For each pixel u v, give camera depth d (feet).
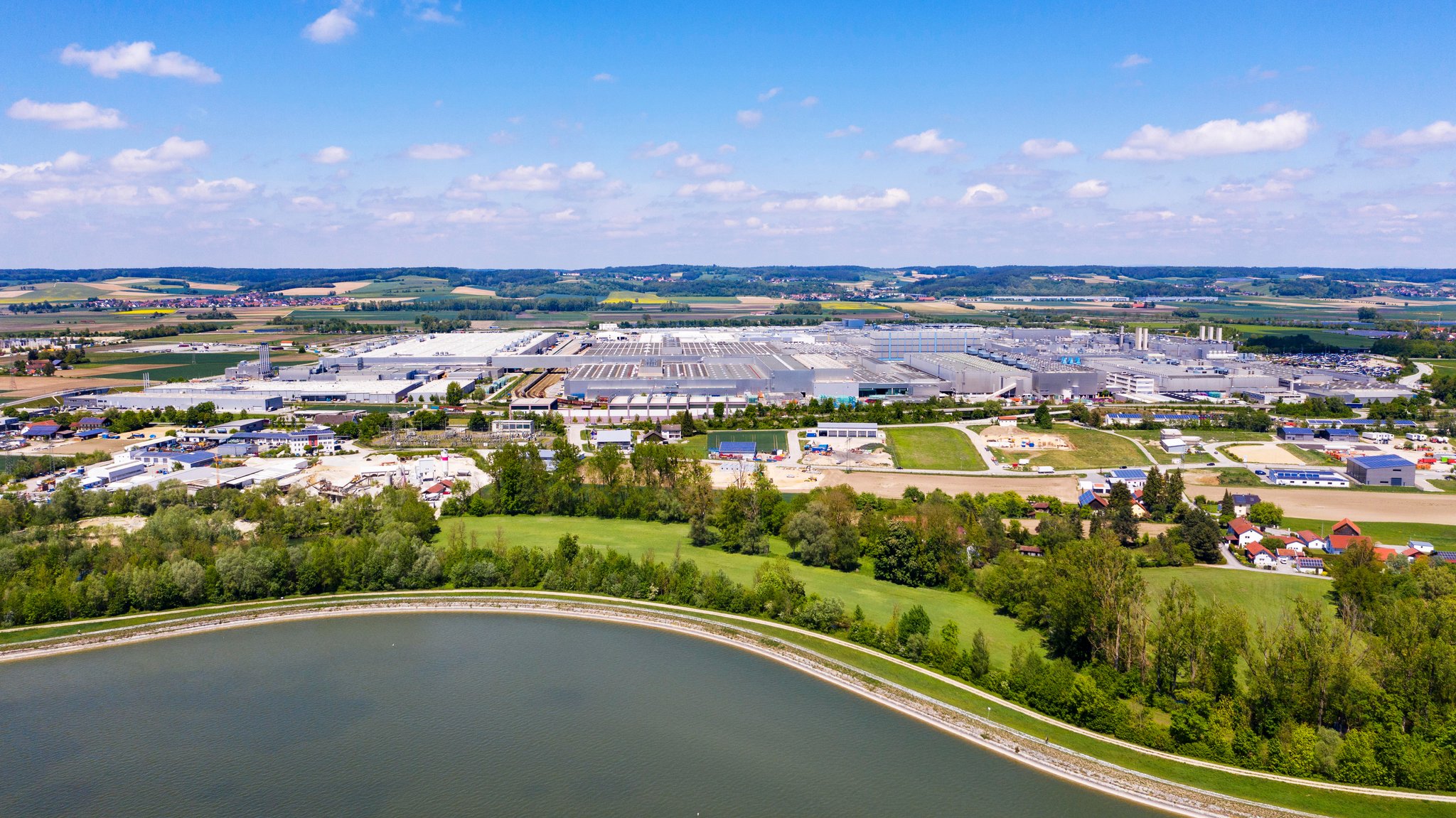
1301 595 521.65
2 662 469.98
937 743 398.62
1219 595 523.70
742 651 483.92
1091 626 438.81
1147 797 354.13
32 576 527.81
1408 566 549.95
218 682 452.35
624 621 521.24
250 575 542.16
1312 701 376.68
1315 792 347.56
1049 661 451.94
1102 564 451.94
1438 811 333.62
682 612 524.93
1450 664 368.27
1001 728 401.90
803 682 451.53
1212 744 374.02
